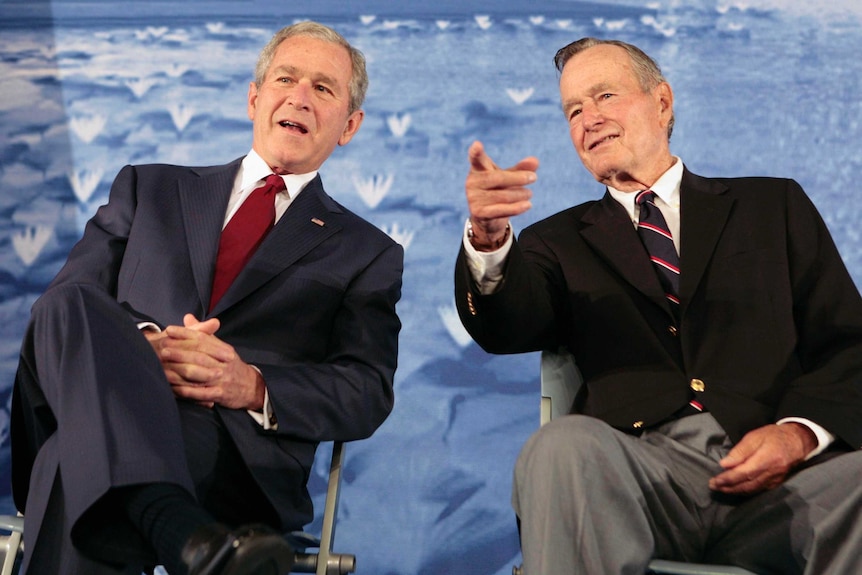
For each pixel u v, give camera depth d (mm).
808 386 2625
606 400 2756
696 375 2721
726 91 3996
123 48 4207
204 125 4148
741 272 2838
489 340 2836
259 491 2639
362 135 4094
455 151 4082
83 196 4105
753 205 2971
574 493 2189
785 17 4035
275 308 2920
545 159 4055
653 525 2443
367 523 3727
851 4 4020
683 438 2652
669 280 2871
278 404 2648
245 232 3053
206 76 4184
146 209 3049
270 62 3414
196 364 2574
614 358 2830
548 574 2129
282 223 3084
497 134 4086
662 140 3137
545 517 2176
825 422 2523
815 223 2953
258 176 3221
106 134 4145
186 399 2629
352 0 4207
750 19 4047
